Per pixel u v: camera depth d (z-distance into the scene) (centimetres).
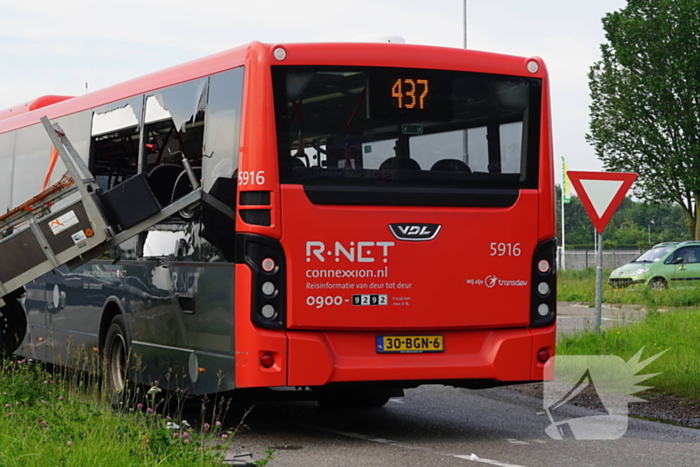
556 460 809
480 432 958
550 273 942
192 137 960
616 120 5175
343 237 876
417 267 894
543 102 945
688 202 5159
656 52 4997
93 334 1180
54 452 698
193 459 706
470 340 918
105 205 995
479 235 914
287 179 866
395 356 891
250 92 873
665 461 804
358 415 1080
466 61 922
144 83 1071
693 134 5053
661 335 1562
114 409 1063
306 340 865
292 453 843
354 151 884
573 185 1462
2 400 895
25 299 1377
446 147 909
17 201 1392
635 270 3328
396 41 948
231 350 881
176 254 977
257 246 862
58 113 1288
